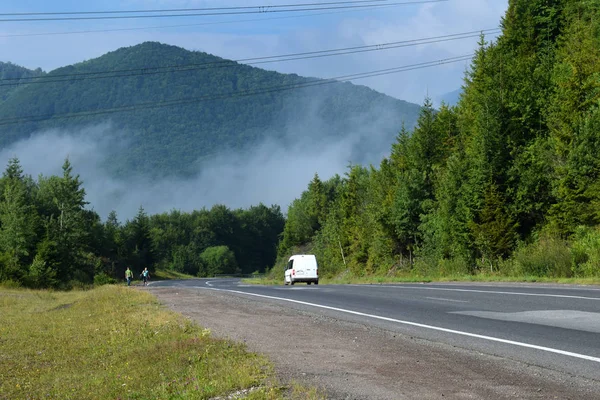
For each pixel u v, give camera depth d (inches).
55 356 475.2
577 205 1460.4
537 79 1846.7
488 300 679.1
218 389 290.0
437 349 389.7
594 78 1630.2
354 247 3058.6
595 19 2123.5
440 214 1921.8
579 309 554.6
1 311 973.8
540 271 1238.9
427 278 1398.9
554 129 1654.8
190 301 824.9
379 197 2807.6
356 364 346.0
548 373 310.5
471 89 2428.6
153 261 5654.5
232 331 496.4
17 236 2824.8
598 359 337.7
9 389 367.2
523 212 1654.8
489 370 321.4
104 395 317.4
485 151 1696.6
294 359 364.5
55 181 4111.7
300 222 4837.6
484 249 1644.9
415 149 2488.9
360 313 614.2
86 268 3836.1
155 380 330.6
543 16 2395.4
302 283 1787.6
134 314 673.6
